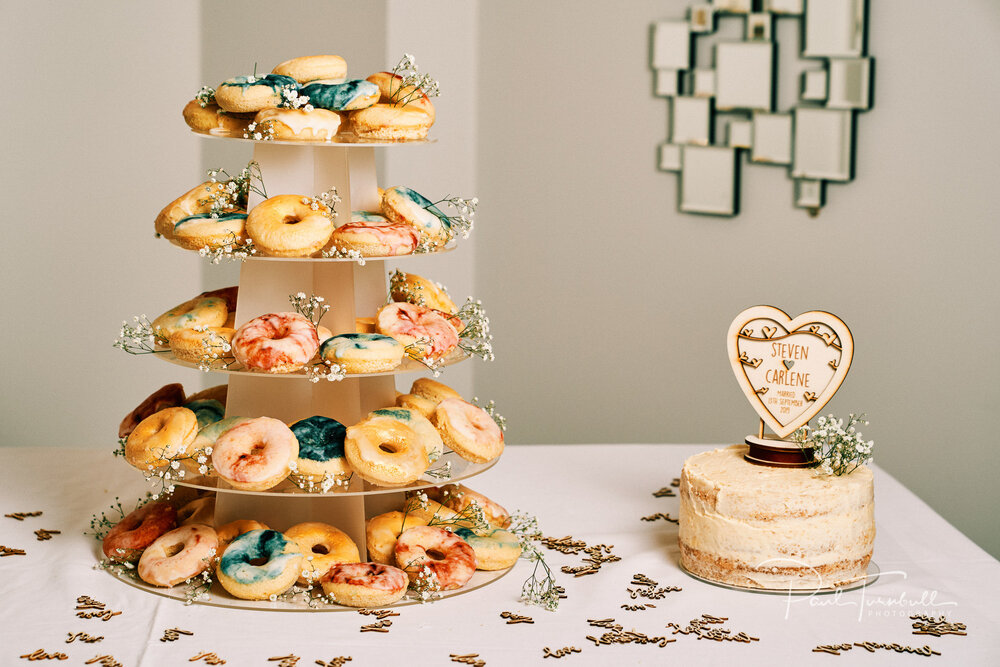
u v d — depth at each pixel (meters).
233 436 2.15
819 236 2.83
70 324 3.22
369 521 2.25
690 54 2.91
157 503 2.29
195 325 2.23
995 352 2.65
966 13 2.63
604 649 2.04
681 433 3.04
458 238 3.25
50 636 2.05
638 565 2.23
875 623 2.10
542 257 3.16
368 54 3.19
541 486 2.50
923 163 2.70
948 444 2.72
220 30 3.17
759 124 2.84
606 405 3.12
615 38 3.00
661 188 3.00
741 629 2.08
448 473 2.20
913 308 2.74
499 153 3.18
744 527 2.16
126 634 2.06
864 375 2.82
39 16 3.13
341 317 2.22
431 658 2.02
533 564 2.24
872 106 2.74
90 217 3.19
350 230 2.18
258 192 2.23
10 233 3.19
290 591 2.15
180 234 2.20
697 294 2.98
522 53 3.12
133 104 3.17
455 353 2.28
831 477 2.20
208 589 2.16
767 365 2.27
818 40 2.76
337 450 2.17
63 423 3.25
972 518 2.71
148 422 2.22
